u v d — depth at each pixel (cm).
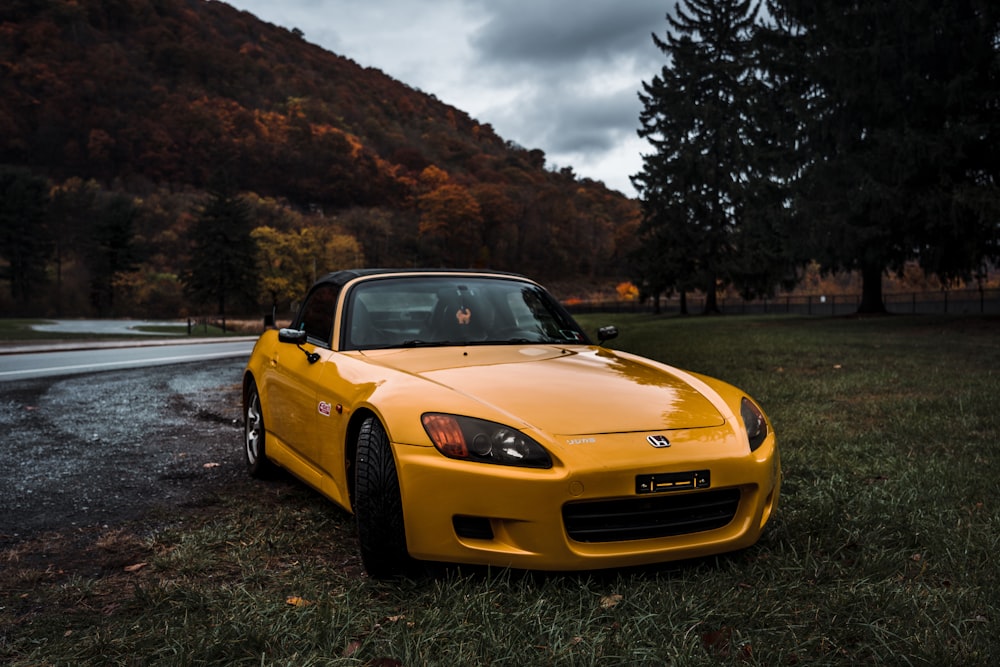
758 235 2972
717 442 310
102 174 19525
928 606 271
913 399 723
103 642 258
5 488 500
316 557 348
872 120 2142
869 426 617
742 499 317
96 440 673
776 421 647
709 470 300
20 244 10475
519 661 236
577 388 336
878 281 2889
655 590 287
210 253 9831
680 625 258
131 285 11025
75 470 552
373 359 381
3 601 308
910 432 580
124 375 1302
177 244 14450
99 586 321
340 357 396
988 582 290
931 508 384
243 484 503
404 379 338
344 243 12962
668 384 358
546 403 315
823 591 287
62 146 19900
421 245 17300
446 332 423
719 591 286
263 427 500
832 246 2245
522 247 18525
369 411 334
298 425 423
